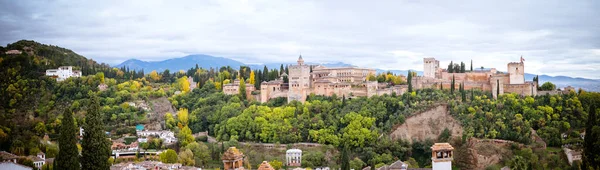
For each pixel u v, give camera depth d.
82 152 108.44
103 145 109.75
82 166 108.38
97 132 109.12
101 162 108.69
